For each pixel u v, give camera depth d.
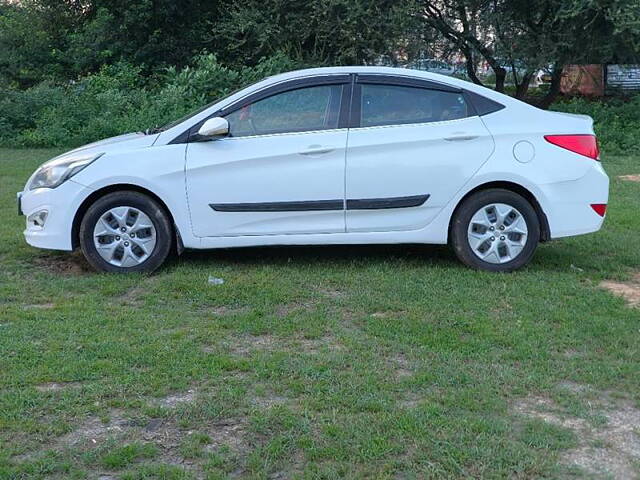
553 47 17.77
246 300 5.81
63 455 3.49
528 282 6.32
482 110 6.58
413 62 19.05
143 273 6.40
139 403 4.01
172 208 6.36
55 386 4.21
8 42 25.53
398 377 4.39
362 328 5.24
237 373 4.46
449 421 3.83
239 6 20.25
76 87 19.44
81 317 5.36
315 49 19.56
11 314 5.39
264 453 3.52
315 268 6.70
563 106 19.05
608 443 3.69
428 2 18.77
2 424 3.74
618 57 18.69
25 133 16.39
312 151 6.36
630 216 9.15
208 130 6.28
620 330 5.19
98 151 6.44
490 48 18.89
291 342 4.98
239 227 6.43
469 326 5.24
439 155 6.43
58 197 6.34
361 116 6.50
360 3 17.95
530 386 4.29
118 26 23.67
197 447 3.57
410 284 6.23
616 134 16.30
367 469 3.39
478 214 6.53
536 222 6.54
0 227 8.12
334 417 3.87
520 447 3.59
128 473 3.35
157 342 4.87
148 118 16.31
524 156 6.48
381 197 6.44
